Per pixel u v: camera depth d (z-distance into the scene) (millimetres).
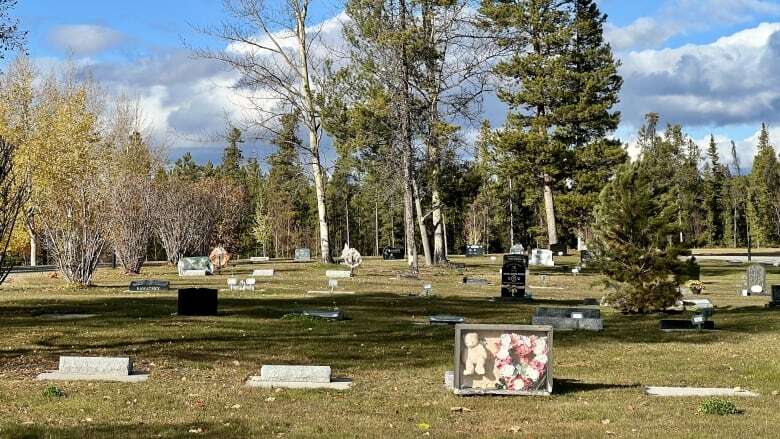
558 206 66188
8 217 21312
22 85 49375
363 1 46094
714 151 124750
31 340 17312
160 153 63594
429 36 46469
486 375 11945
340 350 16453
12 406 10789
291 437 9258
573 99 63625
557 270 53438
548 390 11906
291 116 51219
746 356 15805
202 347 16500
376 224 106438
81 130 46000
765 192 119438
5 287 34344
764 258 76625
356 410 10867
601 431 9625
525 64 62844
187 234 61000
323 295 30641
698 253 91250
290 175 54469
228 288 33969
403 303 27641
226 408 10852
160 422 9953
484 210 99438
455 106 47562
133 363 14453
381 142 48156
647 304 23562
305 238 98750
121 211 46719
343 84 49875
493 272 48625
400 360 15414
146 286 32500
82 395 11570
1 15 26375
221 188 73438
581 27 63062
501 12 60656
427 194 54844
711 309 23500
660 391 12414
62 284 36250
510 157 66812
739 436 9312
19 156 40375
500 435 9414
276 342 17328
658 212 23969
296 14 50438
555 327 20453
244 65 49656
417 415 10570
